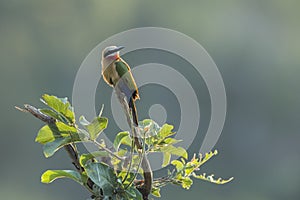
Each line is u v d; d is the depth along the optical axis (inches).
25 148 917.2
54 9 1136.8
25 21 1127.0
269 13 1144.2
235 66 1083.3
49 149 130.0
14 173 894.4
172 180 138.3
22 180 883.4
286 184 973.2
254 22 1123.9
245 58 1088.2
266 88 1064.2
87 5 1145.4
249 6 1137.4
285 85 1069.8
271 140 1015.6
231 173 956.6
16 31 1116.5
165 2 1143.0
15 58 1066.7
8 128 938.7
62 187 775.7
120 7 1147.3
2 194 864.3
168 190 808.3
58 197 774.5
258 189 960.3
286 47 1109.7
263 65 1082.7
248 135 1012.5
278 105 1045.8
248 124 1023.6
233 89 1063.6
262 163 988.6
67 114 131.9
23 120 944.3
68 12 1144.2
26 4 1131.9
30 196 853.2
